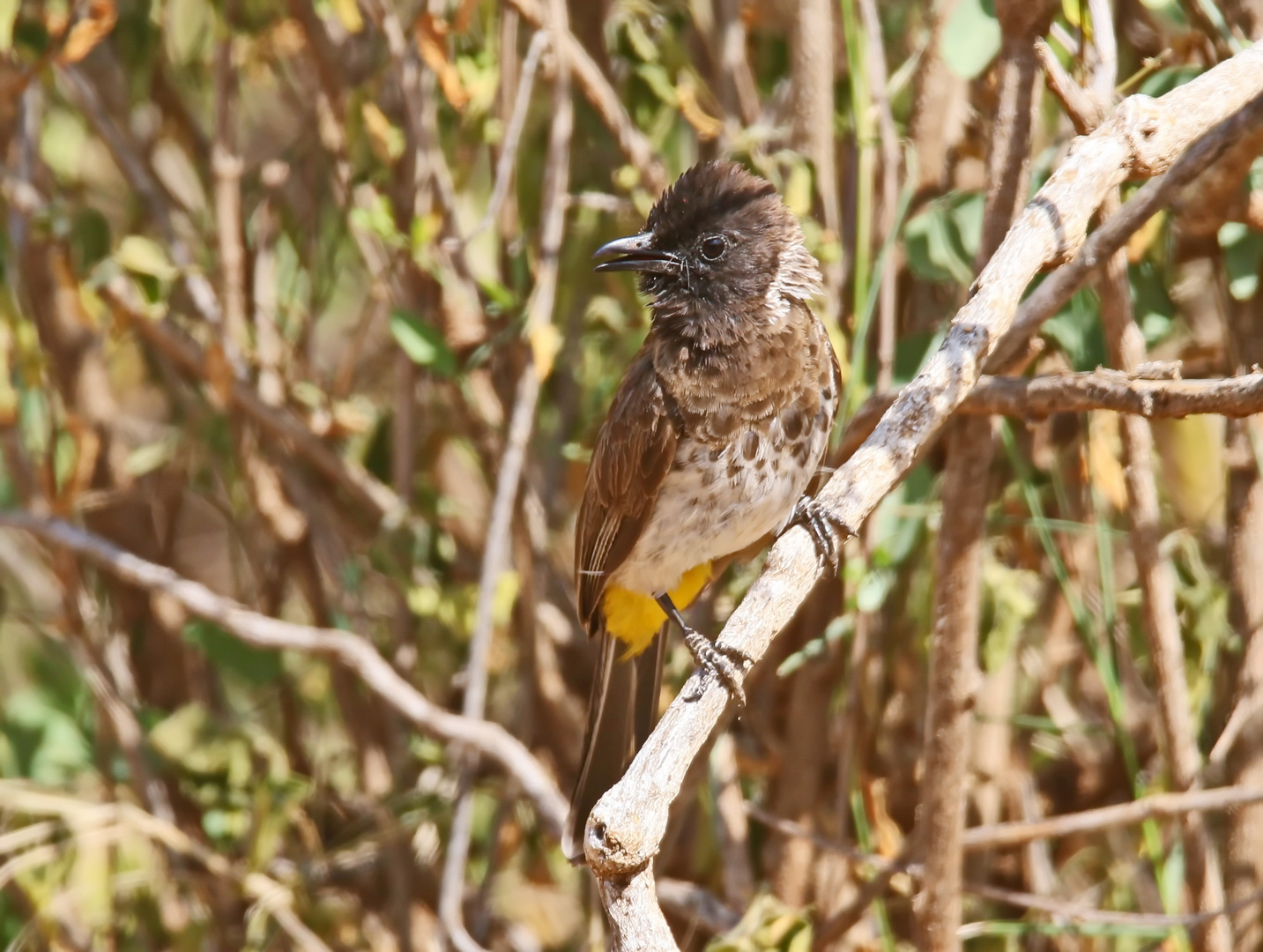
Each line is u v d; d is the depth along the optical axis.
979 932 8.82
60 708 11.33
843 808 9.06
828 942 8.72
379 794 11.05
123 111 11.57
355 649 9.58
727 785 9.53
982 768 9.52
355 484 10.97
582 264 10.92
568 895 11.41
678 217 8.90
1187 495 9.39
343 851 10.38
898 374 8.91
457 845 9.77
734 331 8.70
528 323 9.48
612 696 9.24
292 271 12.12
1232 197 8.24
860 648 8.74
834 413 8.77
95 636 10.82
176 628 11.84
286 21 11.20
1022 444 9.39
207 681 12.00
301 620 12.44
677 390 8.72
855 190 9.45
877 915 9.42
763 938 8.40
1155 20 9.39
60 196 11.59
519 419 9.51
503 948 11.09
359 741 11.16
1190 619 9.06
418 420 11.07
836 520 6.12
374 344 13.20
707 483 8.72
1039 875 9.82
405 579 10.46
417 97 10.17
